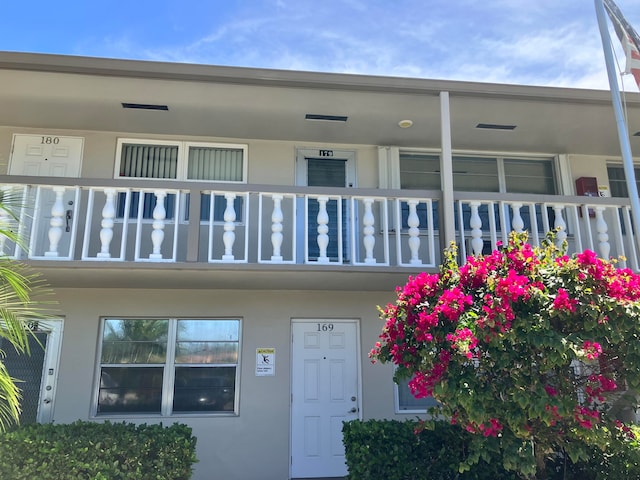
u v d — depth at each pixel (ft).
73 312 23.04
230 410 23.31
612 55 20.11
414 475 16.05
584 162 29.19
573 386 12.79
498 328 11.94
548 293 12.72
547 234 15.12
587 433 11.98
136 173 25.67
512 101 22.39
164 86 21.15
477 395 12.05
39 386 22.24
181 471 16.76
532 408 11.75
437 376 12.66
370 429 16.76
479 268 14.03
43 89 21.31
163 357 23.39
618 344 12.44
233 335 23.99
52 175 24.90
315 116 24.09
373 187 27.07
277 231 20.62
